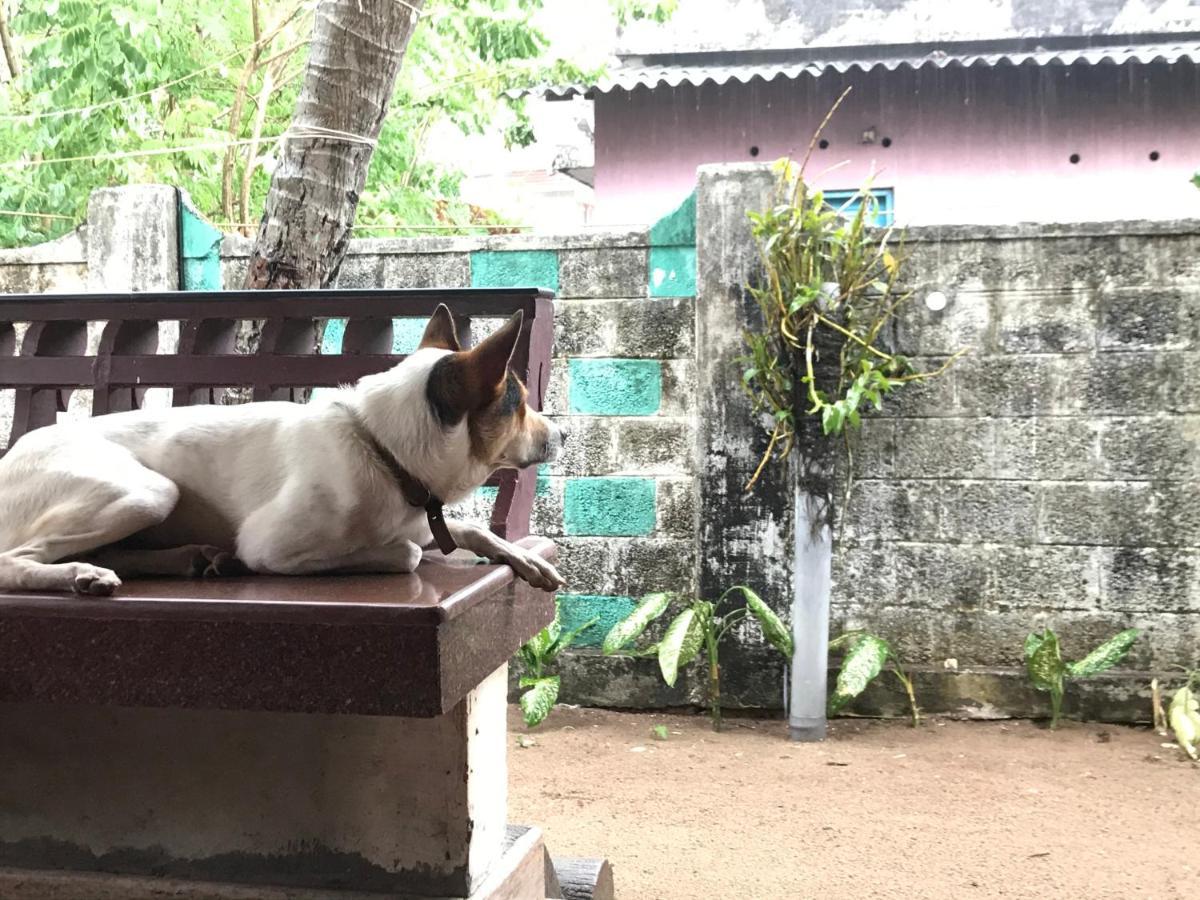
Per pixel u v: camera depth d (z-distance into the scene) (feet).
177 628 8.09
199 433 9.60
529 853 10.87
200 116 23.85
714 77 24.08
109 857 10.21
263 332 11.35
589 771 15.38
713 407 17.04
